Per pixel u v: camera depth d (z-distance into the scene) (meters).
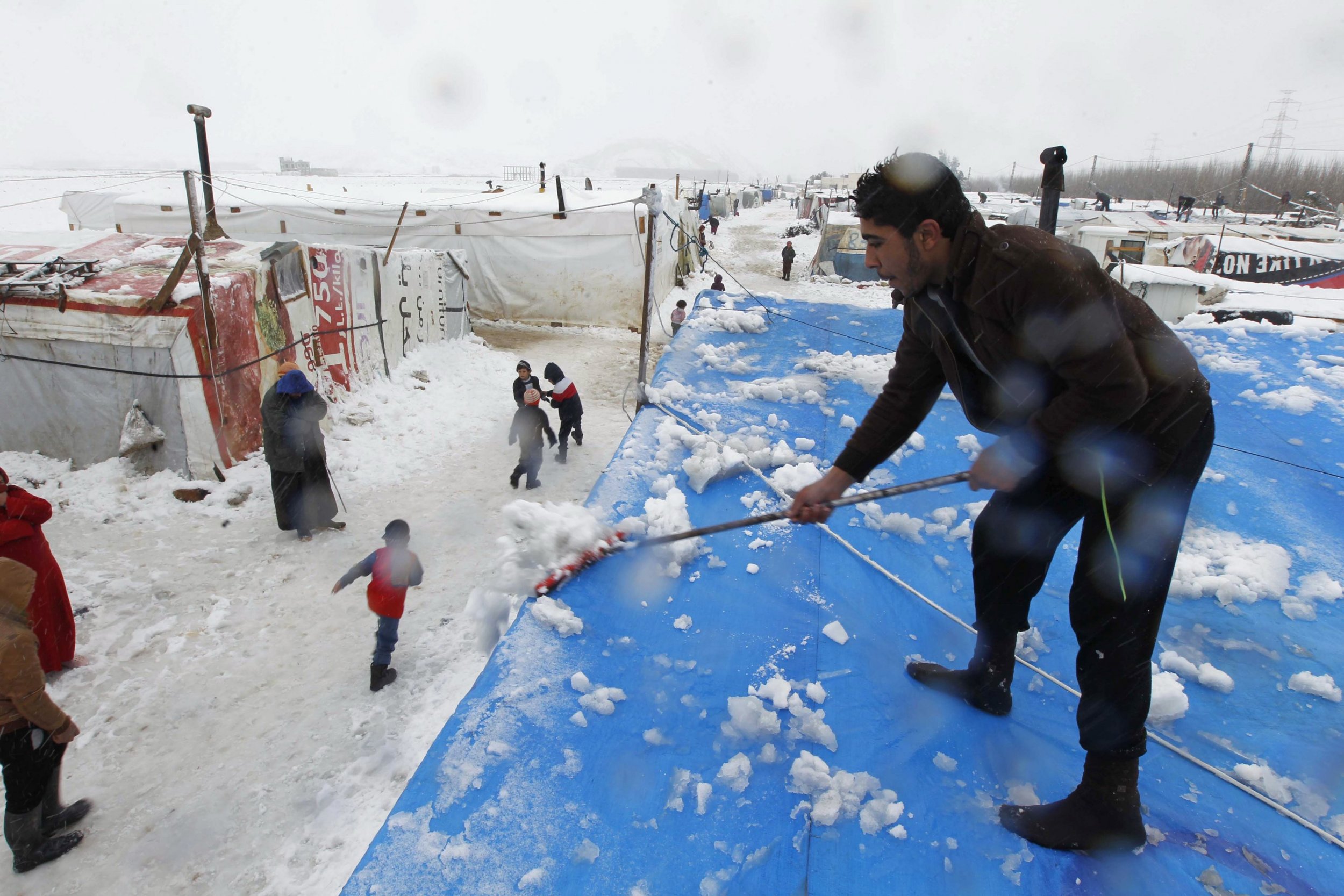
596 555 3.23
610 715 2.50
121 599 6.45
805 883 1.94
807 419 5.12
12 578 3.86
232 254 9.48
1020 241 1.64
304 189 19.47
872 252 1.91
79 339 8.01
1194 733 2.46
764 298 8.13
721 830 2.10
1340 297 16.17
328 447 9.69
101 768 4.73
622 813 2.15
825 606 3.11
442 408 11.56
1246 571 3.30
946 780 2.27
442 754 2.33
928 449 4.66
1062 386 1.84
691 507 3.88
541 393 9.02
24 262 8.66
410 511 8.46
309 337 10.12
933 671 2.65
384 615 5.36
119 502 7.93
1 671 3.79
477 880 1.95
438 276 13.96
